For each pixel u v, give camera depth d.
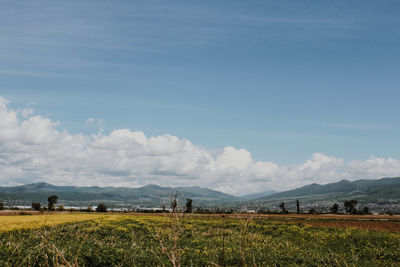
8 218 40.25
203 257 14.82
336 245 23.16
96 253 14.35
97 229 27.42
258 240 21.92
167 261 13.39
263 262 14.49
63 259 6.61
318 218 94.44
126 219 44.56
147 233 26.66
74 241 17.53
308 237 29.03
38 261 11.62
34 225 28.52
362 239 25.30
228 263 14.12
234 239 22.08
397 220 85.44
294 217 100.44
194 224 34.38
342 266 14.41
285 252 18.16
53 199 108.69
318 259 15.79
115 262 13.56
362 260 16.73
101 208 126.50
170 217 7.55
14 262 11.70
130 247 17.25
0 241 17.47
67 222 35.03
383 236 26.70
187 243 19.88
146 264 13.24
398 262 16.30
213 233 25.52
